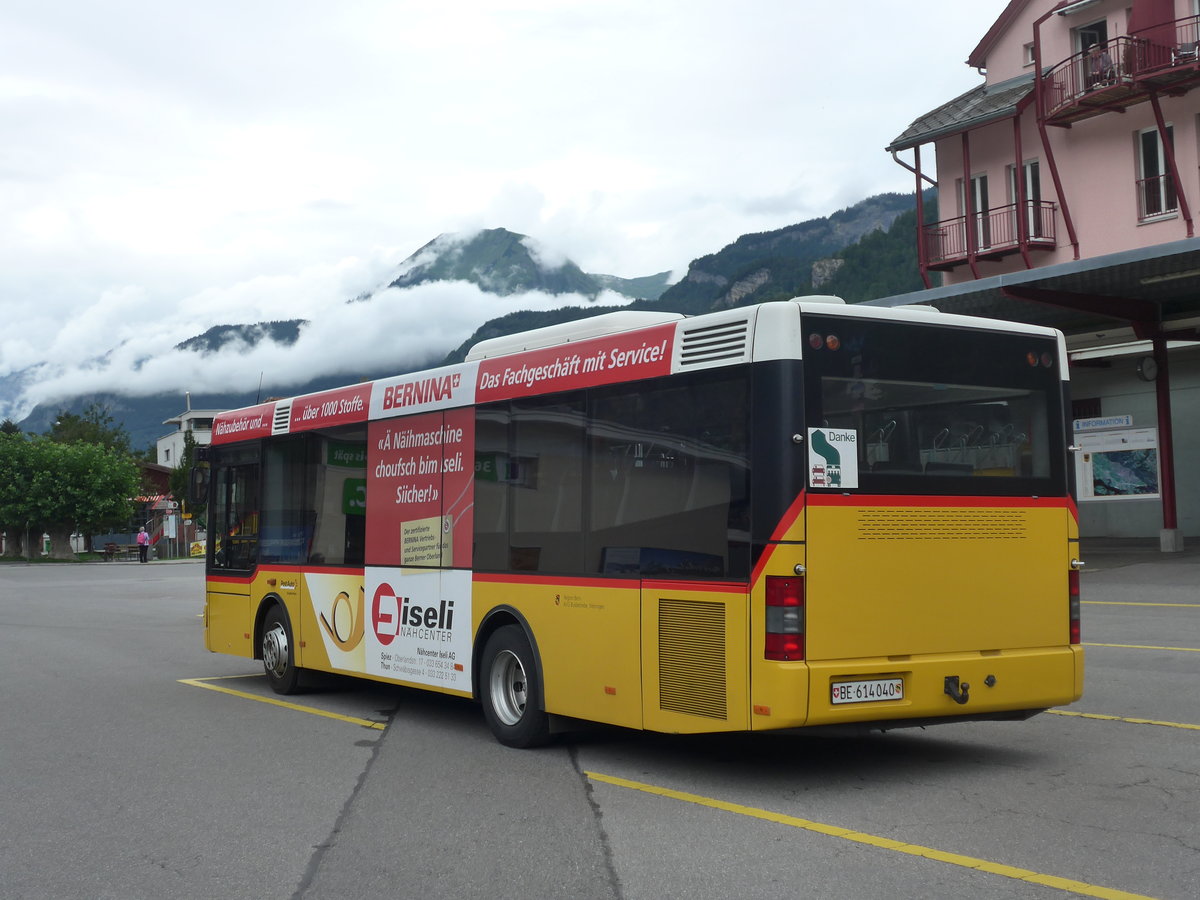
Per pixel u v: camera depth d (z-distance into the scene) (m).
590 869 5.64
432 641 9.77
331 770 8.23
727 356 7.22
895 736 8.96
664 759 8.32
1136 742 8.37
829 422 7.02
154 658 16.12
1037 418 7.85
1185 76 26.84
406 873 5.69
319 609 11.47
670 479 7.53
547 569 8.52
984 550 7.50
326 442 11.51
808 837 6.10
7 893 5.52
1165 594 18.91
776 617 6.81
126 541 85.69
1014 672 7.49
